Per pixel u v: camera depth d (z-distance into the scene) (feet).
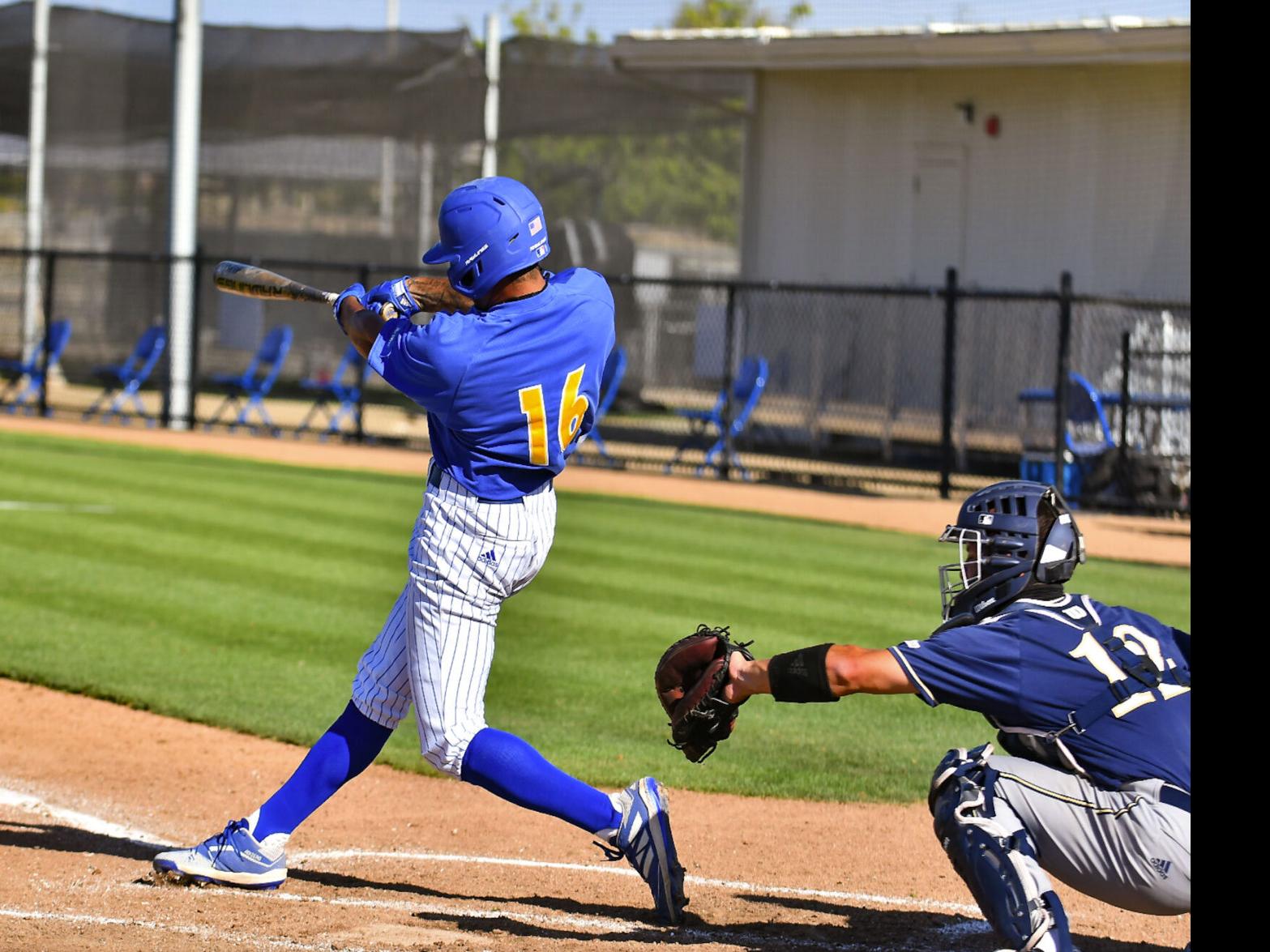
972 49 166.81
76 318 225.15
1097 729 28.99
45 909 35.68
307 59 208.03
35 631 70.33
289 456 153.89
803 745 56.80
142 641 69.26
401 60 204.95
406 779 51.96
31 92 218.38
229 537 99.04
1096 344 166.40
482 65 203.72
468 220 33.73
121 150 220.64
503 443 34.06
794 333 193.26
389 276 194.80
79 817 45.65
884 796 50.39
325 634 71.56
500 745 35.24
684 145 214.90
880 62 175.42
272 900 37.24
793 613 79.82
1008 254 178.29
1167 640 29.53
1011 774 30.17
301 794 37.55
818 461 167.94
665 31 193.77
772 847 44.55
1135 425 146.10
